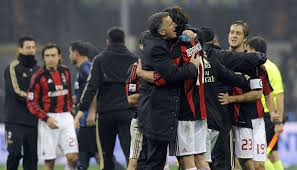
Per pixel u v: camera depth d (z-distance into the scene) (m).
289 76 111.31
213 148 30.61
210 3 136.88
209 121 29.27
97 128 37.50
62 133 38.22
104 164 37.66
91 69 36.94
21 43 38.59
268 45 128.75
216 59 29.62
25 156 39.03
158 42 26.17
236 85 30.30
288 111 96.81
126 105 36.88
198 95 27.61
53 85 37.91
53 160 38.56
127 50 37.25
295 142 61.03
